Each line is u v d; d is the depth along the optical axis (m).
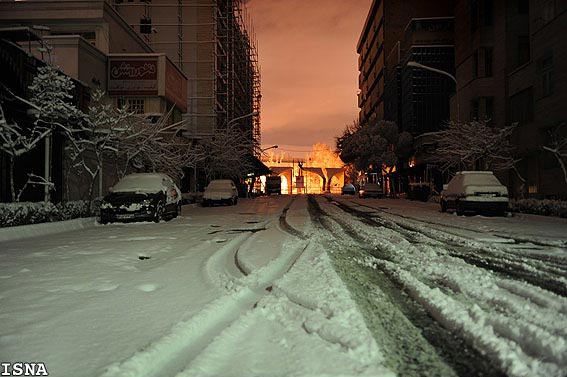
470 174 21.23
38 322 4.89
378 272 7.52
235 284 6.58
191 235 13.57
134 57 32.34
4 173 16.86
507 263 8.32
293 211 25.73
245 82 76.25
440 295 5.68
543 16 26.72
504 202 19.98
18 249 10.51
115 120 19.11
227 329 4.52
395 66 64.06
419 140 51.94
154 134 22.89
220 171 45.94
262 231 14.60
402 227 15.44
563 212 18.42
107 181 25.41
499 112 32.81
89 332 4.56
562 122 24.70
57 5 32.00
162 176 19.70
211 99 50.78
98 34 32.38
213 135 45.88
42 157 19.25
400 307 5.45
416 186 48.12
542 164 27.44
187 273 7.59
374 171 64.50
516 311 4.96
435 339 4.36
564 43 24.31
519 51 31.92
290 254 9.50
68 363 3.78
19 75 17.69
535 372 3.44
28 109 17.88
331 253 9.55
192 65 51.06
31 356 3.94
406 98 59.00
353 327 4.47
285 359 3.82
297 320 4.87
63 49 27.06
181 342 4.29
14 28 19.84
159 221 17.89
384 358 3.90
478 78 34.25
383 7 71.44
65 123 18.64
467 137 29.12
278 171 120.50
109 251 10.10
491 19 34.06
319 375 3.46
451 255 9.25
